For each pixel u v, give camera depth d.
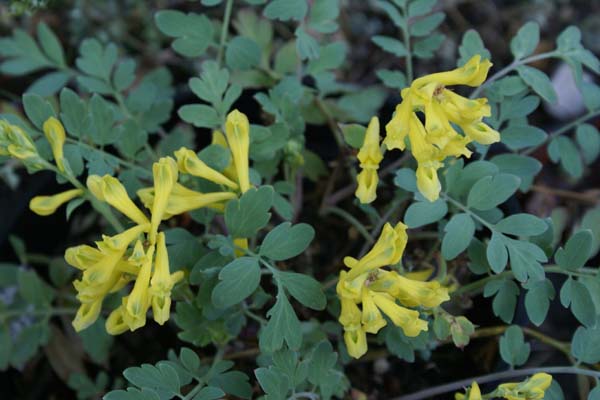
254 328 0.31
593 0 0.47
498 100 0.28
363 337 0.24
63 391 0.34
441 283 0.27
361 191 0.24
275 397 0.24
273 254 0.25
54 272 0.33
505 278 0.27
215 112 0.27
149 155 0.29
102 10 0.44
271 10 0.28
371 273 0.24
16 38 0.34
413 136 0.24
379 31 0.46
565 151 0.30
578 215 0.37
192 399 0.25
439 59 0.44
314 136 0.35
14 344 0.32
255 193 0.24
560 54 0.28
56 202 0.26
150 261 0.23
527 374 0.27
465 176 0.26
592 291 0.26
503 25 0.46
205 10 0.43
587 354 0.26
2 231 0.33
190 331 0.27
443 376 0.31
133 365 0.33
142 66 0.44
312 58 0.29
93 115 0.27
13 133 0.25
